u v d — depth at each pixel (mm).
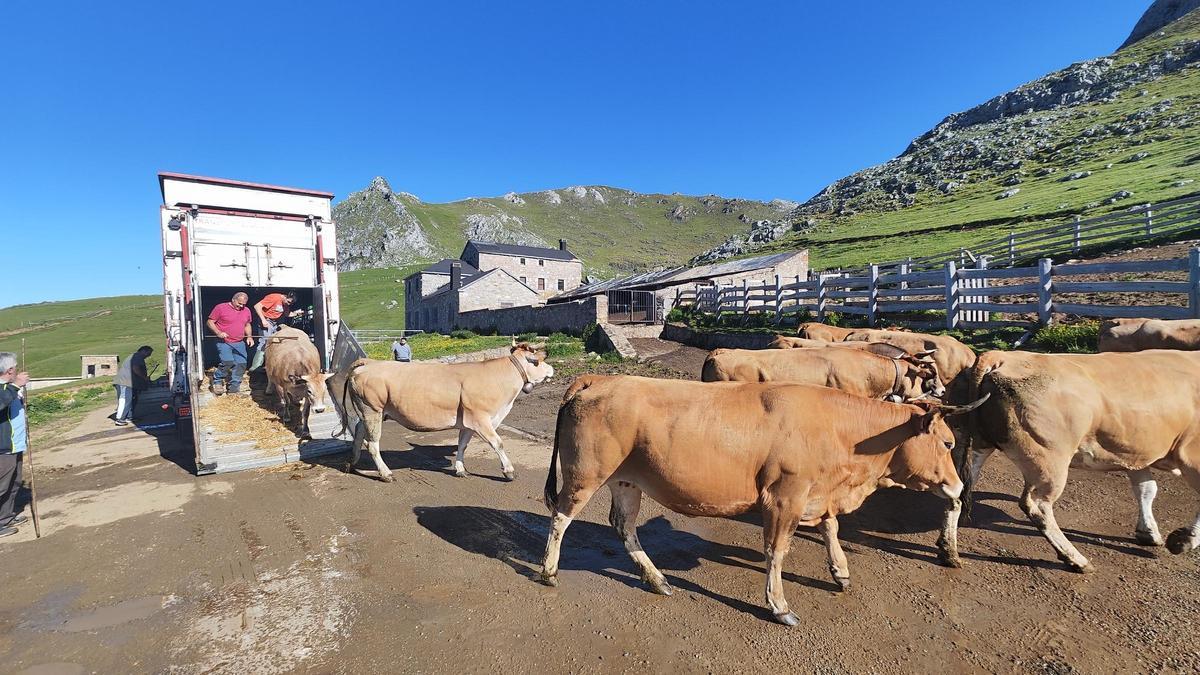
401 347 15773
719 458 4035
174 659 3785
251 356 12805
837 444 4062
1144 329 6988
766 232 79375
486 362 7727
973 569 4578
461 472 7879
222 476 8109
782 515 3963
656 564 5004
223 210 10000
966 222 47094
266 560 5297
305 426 9305
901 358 7035
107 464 9531
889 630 3830
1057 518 5332
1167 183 39562
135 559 5426
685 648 3723
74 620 4328
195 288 9305
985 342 11508
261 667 3670
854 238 54781
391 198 180750
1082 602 4012
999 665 3436
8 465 6066
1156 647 3500
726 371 7277
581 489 4414
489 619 4148
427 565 5070
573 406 4434
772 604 3992
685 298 26141
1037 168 66812
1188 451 4418
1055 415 4309
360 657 3740
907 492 6316
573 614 4184
